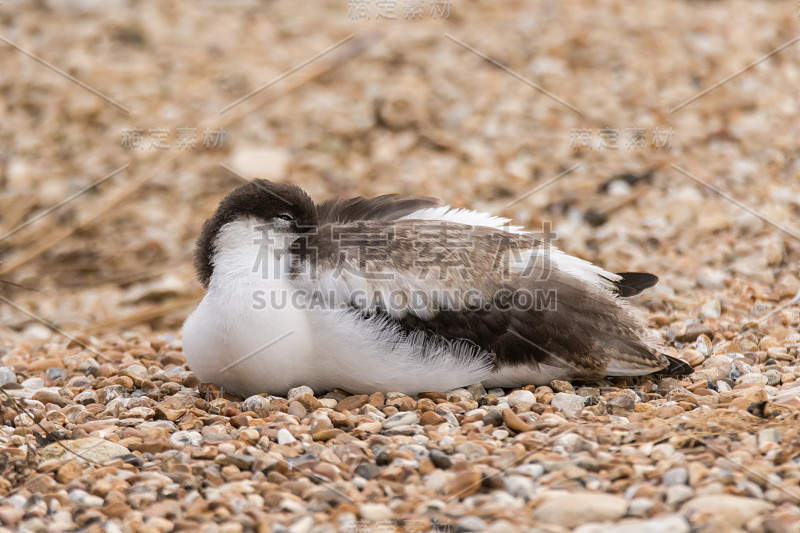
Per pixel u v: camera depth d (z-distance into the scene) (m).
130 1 22.47
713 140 16.62
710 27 20.73
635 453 7.38
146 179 17.12
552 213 15.15
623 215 14.71
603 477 7.02
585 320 8.77
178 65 20.19
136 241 15.95
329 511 6.80
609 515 6.42
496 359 8.72
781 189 14.89
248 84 19.39
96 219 16.39
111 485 7.15
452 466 7.31
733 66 19.19
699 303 11.69
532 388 8.98
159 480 7.20
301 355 8.48
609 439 7.62
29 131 18.56
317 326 8.42
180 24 21.64
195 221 16.27
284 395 8.98
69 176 17.47
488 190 16.03
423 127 18.06
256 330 8.34
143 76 19.83
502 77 19.39
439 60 19.94
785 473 6.93
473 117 18.25
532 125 17.91
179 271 15.18
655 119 17.56
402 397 8.66
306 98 18.97
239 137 18.00
